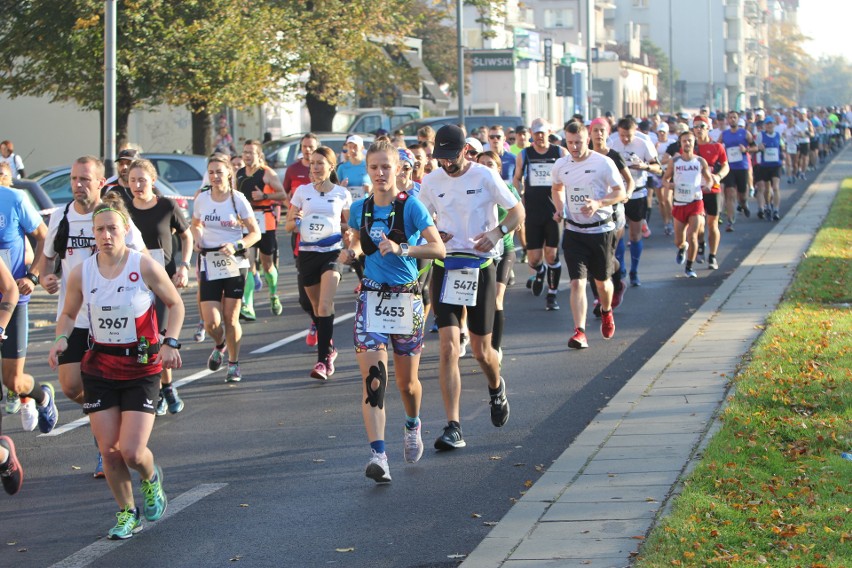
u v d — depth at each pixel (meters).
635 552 6.20
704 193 19.47
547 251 15.98
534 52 76.38
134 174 9.99
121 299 7.04
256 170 16.64
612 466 7.92
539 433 9.48
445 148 8.82
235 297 11.81
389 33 41.31
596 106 68.12
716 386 10.23
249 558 6.74
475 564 6.21
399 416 10.29
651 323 14.62
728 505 6.82
